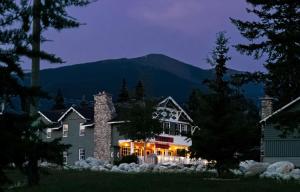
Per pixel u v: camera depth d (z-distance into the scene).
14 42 7.93
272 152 44.28
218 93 25.67
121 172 31.25
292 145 43.91
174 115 66.69
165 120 65.19
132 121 54.81
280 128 23.72
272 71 26.05
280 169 27.09
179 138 67.19
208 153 24.45
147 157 52.69
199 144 24.50
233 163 24.42
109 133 64.44
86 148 68.12
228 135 24.11
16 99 8.09
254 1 26.59
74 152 69.38
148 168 36.25
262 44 28.53
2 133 7.71
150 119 54.84
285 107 41.94
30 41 8.16
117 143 63.78
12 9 8.17
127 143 62.91
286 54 24.48
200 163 43.97
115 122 63.31
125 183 20.53
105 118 64.94
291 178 24.41
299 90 33.16
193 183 20.61
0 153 7.78
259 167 27.59
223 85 51.66
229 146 24.27
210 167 25.16
